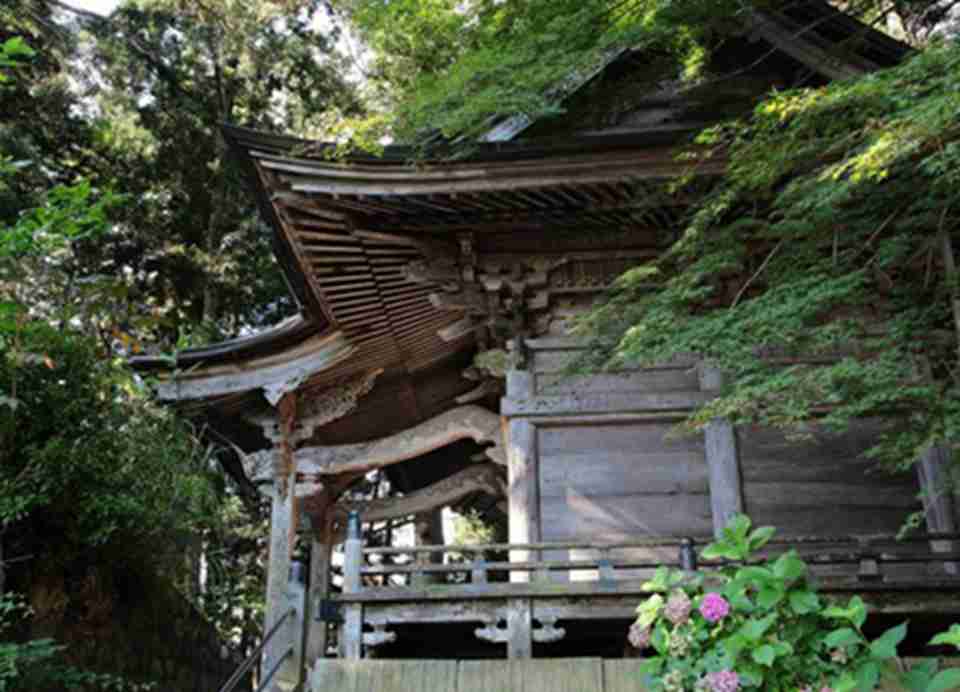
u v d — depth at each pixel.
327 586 10.59
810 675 3.92
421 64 7.88
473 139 6.85
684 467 7.69
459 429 9.02
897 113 4.41
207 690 13.02
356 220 7.39
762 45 8.13
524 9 6.51
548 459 7.82
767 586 4.10
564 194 7.19
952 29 6.70
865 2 7.57
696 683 3.94
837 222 5.53
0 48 6.07
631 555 7.46
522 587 6.33
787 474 7.57
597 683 5.57
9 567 8.12
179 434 10.34
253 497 16.94
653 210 7.45
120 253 17.08
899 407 7.41
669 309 5.50
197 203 18.00
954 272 5.36
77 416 8.30
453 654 8.84
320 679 5.74
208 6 16.97
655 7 6.29
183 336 8.43
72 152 16.03
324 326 8.78
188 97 17.22
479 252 8.05
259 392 8.99
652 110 8.06
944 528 7.29
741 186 5.54
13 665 6.32
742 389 5.13
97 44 15.90
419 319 8.88
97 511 8.46
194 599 14.38
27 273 6.96
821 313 7.06
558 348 8.16
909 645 7.16
